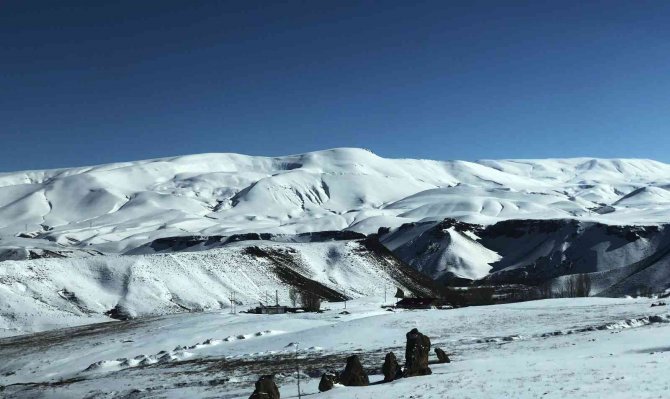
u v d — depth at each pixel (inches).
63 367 3080.7
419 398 1230.9
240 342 3191.4
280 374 2175.2
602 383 1173.7
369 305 5418.3
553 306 3791.8
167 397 1985.7
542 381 1267.2
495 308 3777.1
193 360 2805.1
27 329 4539.9
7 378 3006.9
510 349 2164.1
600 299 4247.0
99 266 5866.1
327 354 2583.7
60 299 5172.2
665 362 1374.3
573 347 2003.0
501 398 1135.0
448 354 2193.7
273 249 7411.4
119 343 3555.6
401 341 2775.6
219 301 5620.1
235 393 1870.1
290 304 5728.3
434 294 7140.8
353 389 1530.5
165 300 5423.2
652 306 3464.6
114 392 2207.2
